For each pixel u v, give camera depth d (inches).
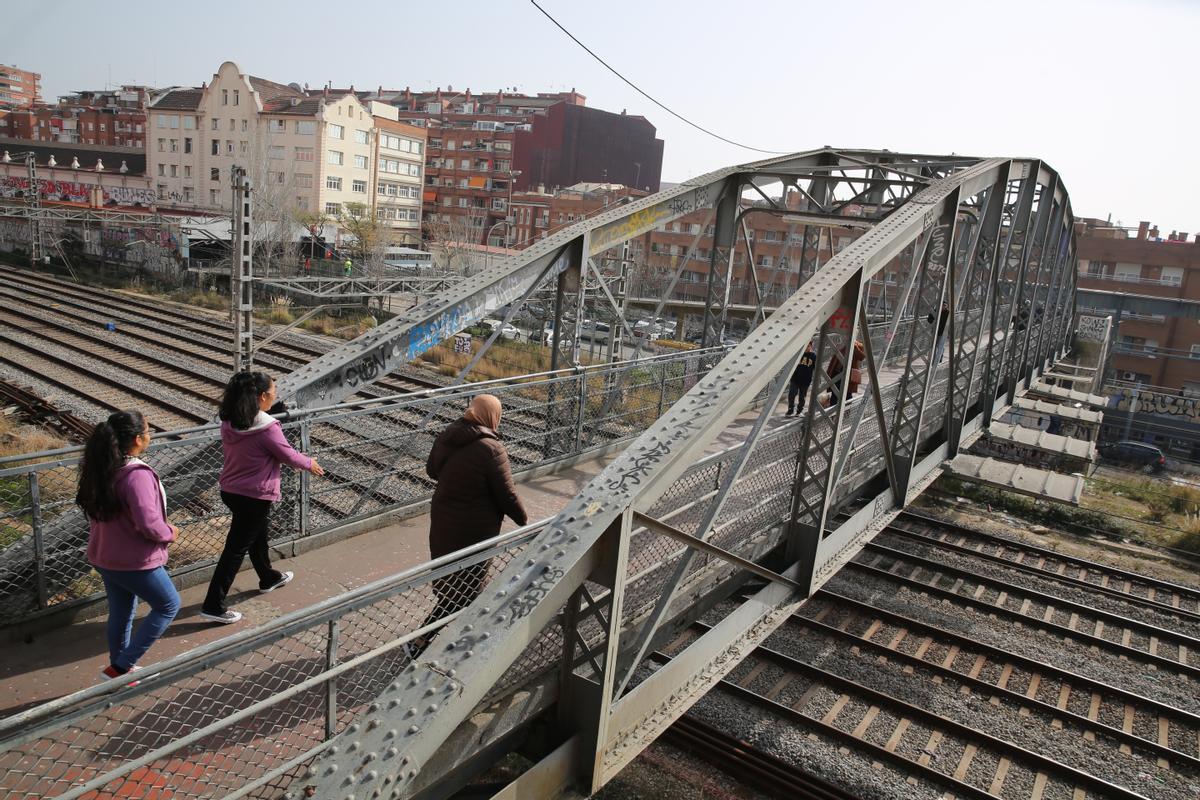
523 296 331.9
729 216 499.2
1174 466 1337.4
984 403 548.4
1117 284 1927.9
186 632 181.5
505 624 133.1
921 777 314.2
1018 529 697.0
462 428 175.2
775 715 344.2
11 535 310.5
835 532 297.1
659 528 166.6
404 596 205.9
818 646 409.1
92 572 193.8
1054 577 557.3
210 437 217.0
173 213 2372.0
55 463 180.7
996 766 324.8
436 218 3139.8
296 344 1000.9
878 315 691.4
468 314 299.3
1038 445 733.9
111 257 1748.3
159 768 132.0
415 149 3014.3
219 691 157.9
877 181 520.7
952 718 357.1
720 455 218.4
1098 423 847.1
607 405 388.2
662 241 2306.8
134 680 100.4
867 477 344.2
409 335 272.5
